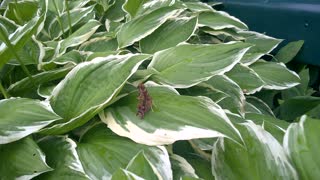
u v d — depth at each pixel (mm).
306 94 414
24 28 312
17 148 236
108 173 227
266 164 219
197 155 272
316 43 417
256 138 229
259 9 491
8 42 271
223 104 325
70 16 478
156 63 325
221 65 294
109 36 412
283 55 442
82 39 385
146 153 232
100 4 525
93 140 259
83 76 275
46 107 245
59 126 243
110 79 268
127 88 292
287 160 219
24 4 483
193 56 315
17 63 345
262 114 328
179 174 238
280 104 393
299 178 213
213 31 449
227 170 223
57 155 243
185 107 246
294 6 438
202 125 226
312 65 447
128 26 397
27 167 224
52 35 459
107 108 269
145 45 387
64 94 271
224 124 224
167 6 407
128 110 261
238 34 463
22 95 324
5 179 220
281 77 388
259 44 450
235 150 227
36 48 365
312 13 413
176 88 316
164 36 393
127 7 457
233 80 367
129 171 199
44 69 351
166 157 227
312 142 223
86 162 236
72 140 250
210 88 333
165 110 248
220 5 570
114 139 253
